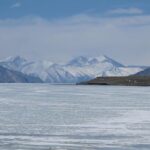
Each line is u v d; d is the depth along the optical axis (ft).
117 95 486.38
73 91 634.84
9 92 593.42
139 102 358.23
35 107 300.40
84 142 145.18
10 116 234.38
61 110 275.39
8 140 148.87
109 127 186.09
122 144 141.59
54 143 142.92
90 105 321.73
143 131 173.06
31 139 151.23
